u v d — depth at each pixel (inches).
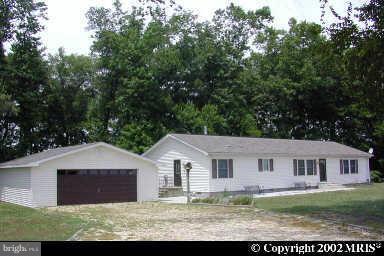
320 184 1673.2
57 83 2186.3
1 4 1792.6
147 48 2017.7
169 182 1475.1
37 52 1940.2
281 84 2288.4
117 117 2070.6
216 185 1366.9
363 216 837.2
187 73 2242.9
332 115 2374.5
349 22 768.9
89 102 2222.0
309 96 2299.5
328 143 1929.1
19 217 836.0
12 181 1285.7
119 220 847.1
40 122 2097.7
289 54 2300.7
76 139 2262.6
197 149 1374.3
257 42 2443.4
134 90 1941.4
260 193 1451.8
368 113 829.8
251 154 1451.8
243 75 2311.8
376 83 764.6
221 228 732.0
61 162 1190.9
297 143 1781.5
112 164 1277.1
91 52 2069.4
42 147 2166.6
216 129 2111.2
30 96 1914.4
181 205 1150.3
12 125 2037.4
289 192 1483.8
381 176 2203.5
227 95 2247.8
